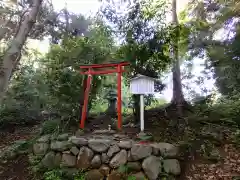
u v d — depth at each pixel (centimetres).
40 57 654
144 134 415
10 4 489
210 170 355
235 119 465
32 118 585
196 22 582
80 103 525
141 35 499
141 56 494
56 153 404
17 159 426
